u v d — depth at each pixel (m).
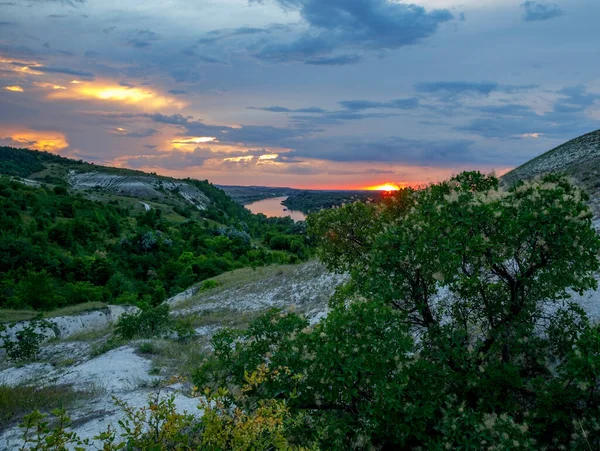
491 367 5.97
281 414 4.55
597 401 5.48
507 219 5.88
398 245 6.42
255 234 172.50
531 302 6.45
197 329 20.36
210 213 182.38
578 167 25.86
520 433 5.10
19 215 94.56
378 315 5.76
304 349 5.79
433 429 5.71
